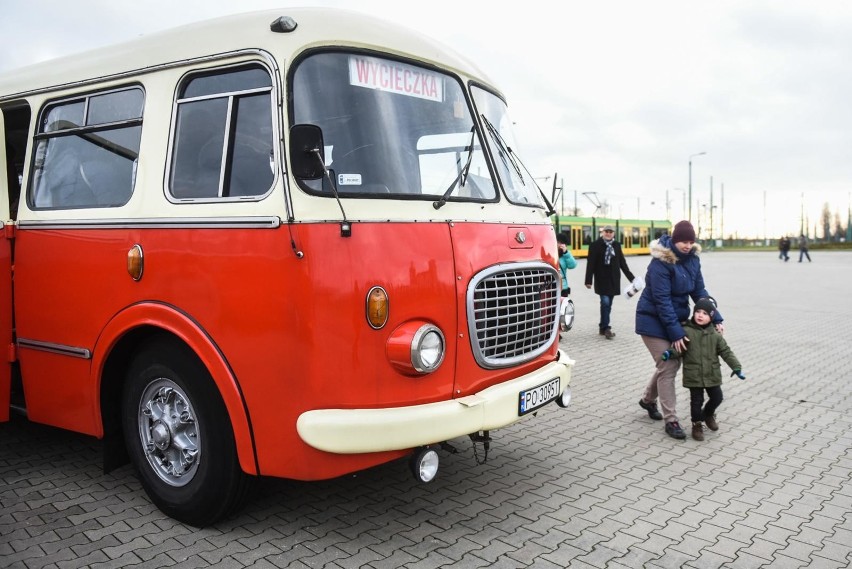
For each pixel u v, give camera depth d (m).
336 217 3.46
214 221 3.69
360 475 4.80
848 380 7.83
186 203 3.83
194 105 3.96
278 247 3.47
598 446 5.48
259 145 3.67
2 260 4.72
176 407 4.05
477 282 3.92
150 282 3.96
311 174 3.40
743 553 3.70
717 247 79.19
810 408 6.62
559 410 6.53
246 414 3.63
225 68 3.84
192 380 3.84
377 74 3.95
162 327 3.88
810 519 4.13
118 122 4.29
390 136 3.88
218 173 3.79
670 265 5.62
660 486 4.64
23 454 5.21
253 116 3.71
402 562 3.57
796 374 8.16
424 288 3.68
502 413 3.95
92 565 3.51
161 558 3.59
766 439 5.68
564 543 3.80
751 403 6.81
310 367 3.43
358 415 3.45
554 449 5.39
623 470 4.94
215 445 3.79
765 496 4.48
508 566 3.54
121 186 4.23
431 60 4.30
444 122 4.27
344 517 4.12
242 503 3.94
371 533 3.91
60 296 4.45
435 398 3.73
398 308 3.58
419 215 3.77
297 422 3.47
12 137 5.05
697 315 5.52
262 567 3.51
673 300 5.73
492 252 4.09
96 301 4.24
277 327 3.48
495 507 4.28
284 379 3.49
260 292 3.53
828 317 13.71
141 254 4.00
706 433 5.84
